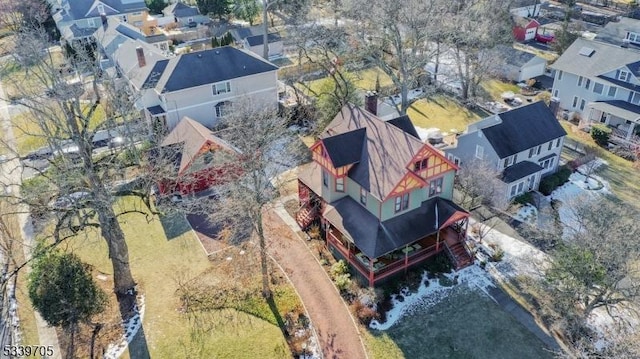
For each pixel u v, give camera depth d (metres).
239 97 47.34
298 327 29.77
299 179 39.12
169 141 44.56
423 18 47.97
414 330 29.75
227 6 90.31
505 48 68.12
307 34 61.28
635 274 29.20
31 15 74.19
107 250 36.59
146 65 53.06
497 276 33.69
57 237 29.30
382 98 60.25
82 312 27.75
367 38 62.12
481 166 39.19
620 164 48.44
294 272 34.00
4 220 39.91
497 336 29.31
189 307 31.08
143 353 28.08
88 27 80.50
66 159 30.62
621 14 92.56
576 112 57.88
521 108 43.94
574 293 27.70
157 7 99.44
